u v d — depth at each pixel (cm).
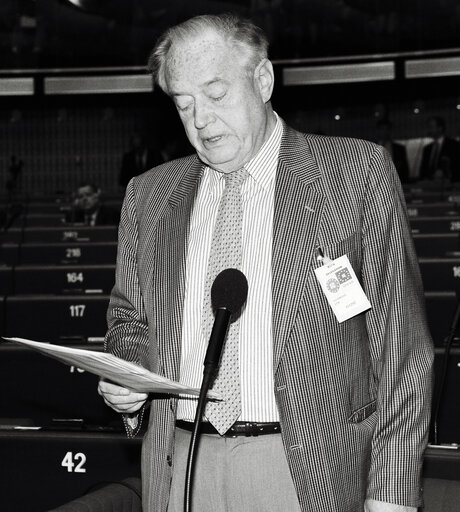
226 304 172
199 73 188
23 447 285
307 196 193
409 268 194
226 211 197
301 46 1808
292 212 192
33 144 1928
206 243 198
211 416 184
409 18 1755
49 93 1877
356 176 194
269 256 191
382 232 191
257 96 195
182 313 196
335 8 1761
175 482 191
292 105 1841
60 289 616
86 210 1106
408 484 185
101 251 756
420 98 1808
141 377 173
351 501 185
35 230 912
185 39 190
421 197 1198
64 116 1911
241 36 192
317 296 187
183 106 193
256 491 183
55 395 361
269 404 184
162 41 195
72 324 489
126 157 1582
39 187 1920
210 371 168
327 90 1825
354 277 187
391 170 198
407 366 190
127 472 282
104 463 282
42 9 1800
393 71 1794
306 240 189
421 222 844
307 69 1819
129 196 218
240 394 185
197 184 207
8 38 1828
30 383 362
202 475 186
